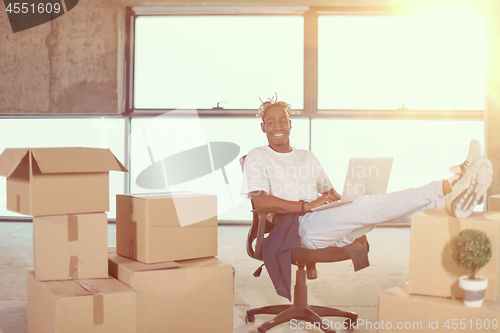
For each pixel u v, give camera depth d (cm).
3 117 544
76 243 172
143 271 167
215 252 196
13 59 534
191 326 176
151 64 540
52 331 153
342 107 524
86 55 530
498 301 147
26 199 170
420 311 149
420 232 155
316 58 523
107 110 531
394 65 519
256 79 531
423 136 521
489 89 454
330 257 183
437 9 511
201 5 523
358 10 519
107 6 525
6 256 350
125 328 161
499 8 450
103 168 174
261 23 532
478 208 514
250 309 211
